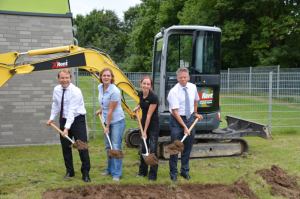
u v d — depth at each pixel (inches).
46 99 259.4
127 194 143.8
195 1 768.9
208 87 210.5
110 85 160.6
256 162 206.1
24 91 255.8
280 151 236.2
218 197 142.3
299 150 240.5
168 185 156.9
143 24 1051.9
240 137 220.7
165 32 208.1
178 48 210.7
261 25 704.4
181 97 159.3
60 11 258.1
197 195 145.6
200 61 207.0
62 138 162.7
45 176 173.6
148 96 153.9
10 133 255.6
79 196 142.7
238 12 746.8
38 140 260.1
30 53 192.1
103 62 205.9
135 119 225.3
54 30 257.3
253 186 151.9
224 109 322.7
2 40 248.4
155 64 244.5
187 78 158.6
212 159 214.7
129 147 255.9
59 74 153.9
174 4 916.6
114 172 166.1
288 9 686.5
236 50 760.3
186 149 166.1
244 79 322.0
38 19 254.1
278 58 749.9
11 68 187.5
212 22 721.0
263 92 323.6
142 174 172.4
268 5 714.8
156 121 160.2
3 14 247.4
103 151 238.5
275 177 165.2
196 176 173.5
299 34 700.7
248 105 324.5
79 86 287.1
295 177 168.4
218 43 209.3
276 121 346.3
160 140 202.7
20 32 251.4
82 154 160.9
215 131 245.1
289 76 325.4
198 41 206.2
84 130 163.2
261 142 274.8
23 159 210.2
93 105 287.7
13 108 255.1
